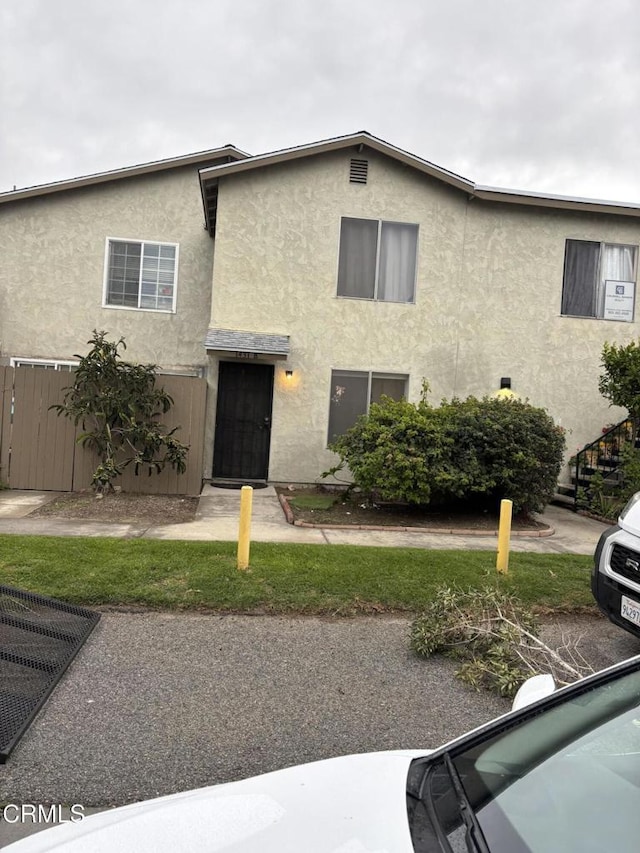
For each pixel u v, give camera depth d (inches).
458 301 479.2
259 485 459.8
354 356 469.4
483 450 364.8
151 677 157.8
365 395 472.7
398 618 208.7
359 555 264.5
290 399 464.1
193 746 127.5
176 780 115.8
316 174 462.3
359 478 365.7
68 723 134.1
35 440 397.7
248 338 446.0
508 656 167.3
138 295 518.6
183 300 521.7
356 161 466.0
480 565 261.4
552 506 458.3
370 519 362.0
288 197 460.4
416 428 360.2
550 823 62.4
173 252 522.0
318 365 466.3
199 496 406.3
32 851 66.1
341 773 76.8
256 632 191.2
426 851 59.2
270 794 72.2
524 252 485.7
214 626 194.1
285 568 239.6
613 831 61.3
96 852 62.9
